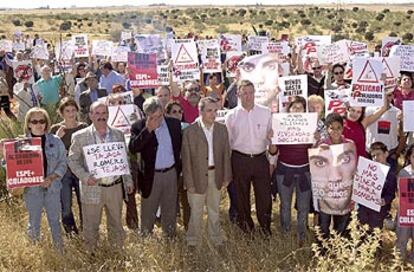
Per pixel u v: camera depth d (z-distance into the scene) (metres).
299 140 8.35
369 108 9.74
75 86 15.70
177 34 55.12
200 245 8.41
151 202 8.41
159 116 8.01
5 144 7.63
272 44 18.17
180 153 8.48
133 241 8.40
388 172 7.87
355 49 17.03
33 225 8.05
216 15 78.56
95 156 7.88
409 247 8.52
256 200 8.73
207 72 15.21
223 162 8.50
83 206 8.08
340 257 7.10
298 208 8.55
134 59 11.70
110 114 10.01
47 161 7.88
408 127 9.09
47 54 20.59
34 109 7.86
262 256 8.01
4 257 7.91
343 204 8.02
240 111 8.50
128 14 86.75
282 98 9.41
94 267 7.85
